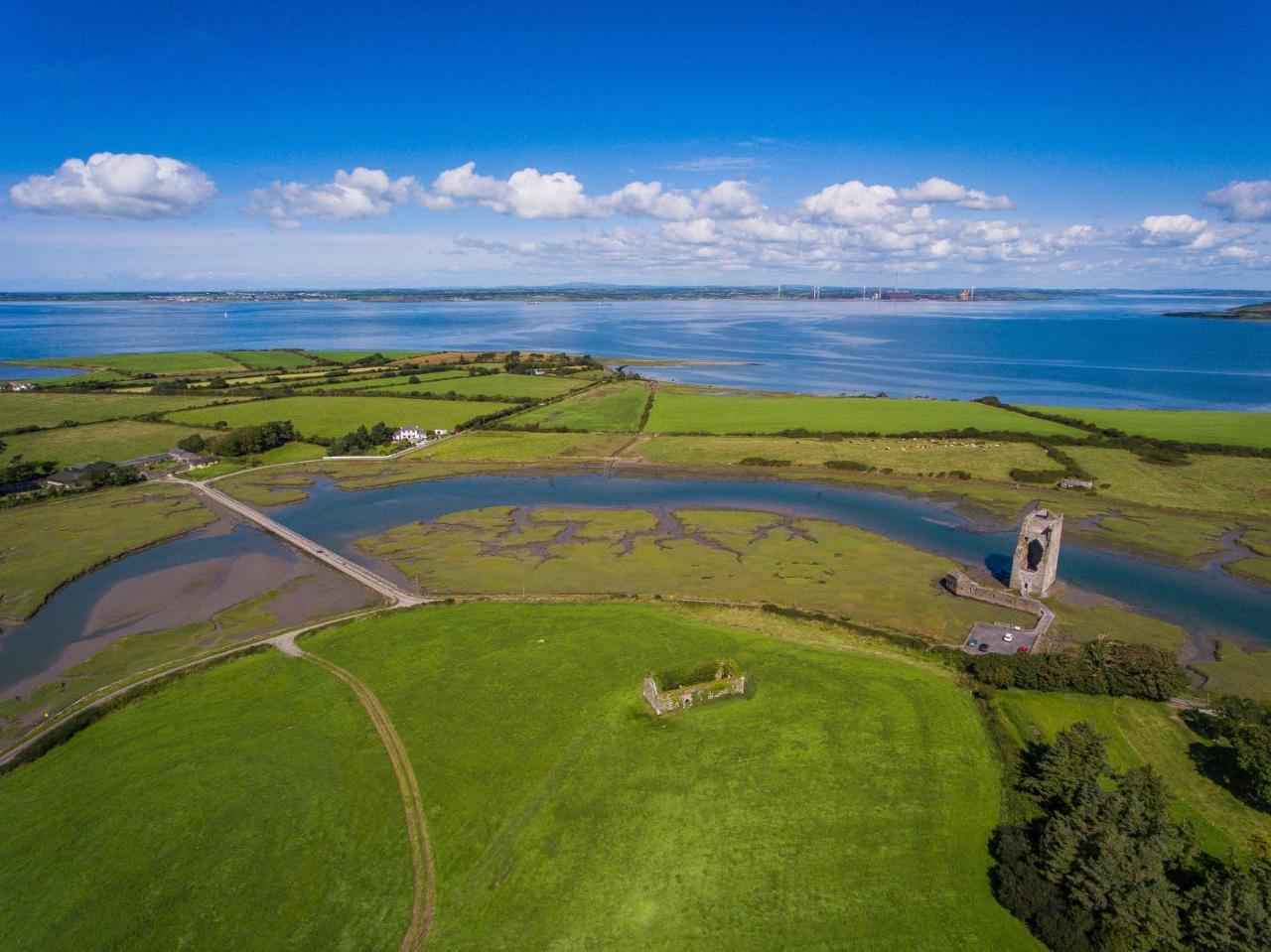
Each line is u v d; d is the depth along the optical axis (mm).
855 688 63562
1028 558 91188
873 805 49250
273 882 44094
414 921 41312
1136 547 100625
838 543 104438
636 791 50875
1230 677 67438
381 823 48594
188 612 84625
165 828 48438
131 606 86750
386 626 77625
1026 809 48750
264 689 65438
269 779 52906
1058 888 40781
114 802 51031
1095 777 48438
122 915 41875
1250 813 47969
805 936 39781
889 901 41781
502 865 44938
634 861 44969
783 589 88188
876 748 55094
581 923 40906
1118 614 80625
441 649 71750
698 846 46000
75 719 60938
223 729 59469
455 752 55375
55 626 81625
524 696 62875
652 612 79938
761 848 45750
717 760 53906
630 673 66312
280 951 39562
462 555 102062
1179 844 41781
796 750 54906
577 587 89750
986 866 44250
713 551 101938
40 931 41000
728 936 39906
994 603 83438
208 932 40750
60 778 53938
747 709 60312
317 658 71000
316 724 59688
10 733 61219
